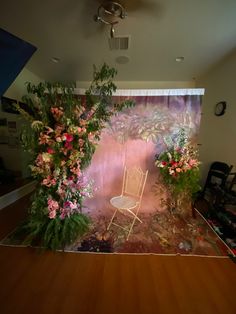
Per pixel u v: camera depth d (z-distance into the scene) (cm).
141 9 188
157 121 221
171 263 160
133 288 134
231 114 269
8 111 312
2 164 356
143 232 201
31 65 319
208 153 322
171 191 214
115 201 203
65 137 159
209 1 177
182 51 267
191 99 218
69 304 121
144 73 340
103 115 189
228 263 162
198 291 133
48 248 172
